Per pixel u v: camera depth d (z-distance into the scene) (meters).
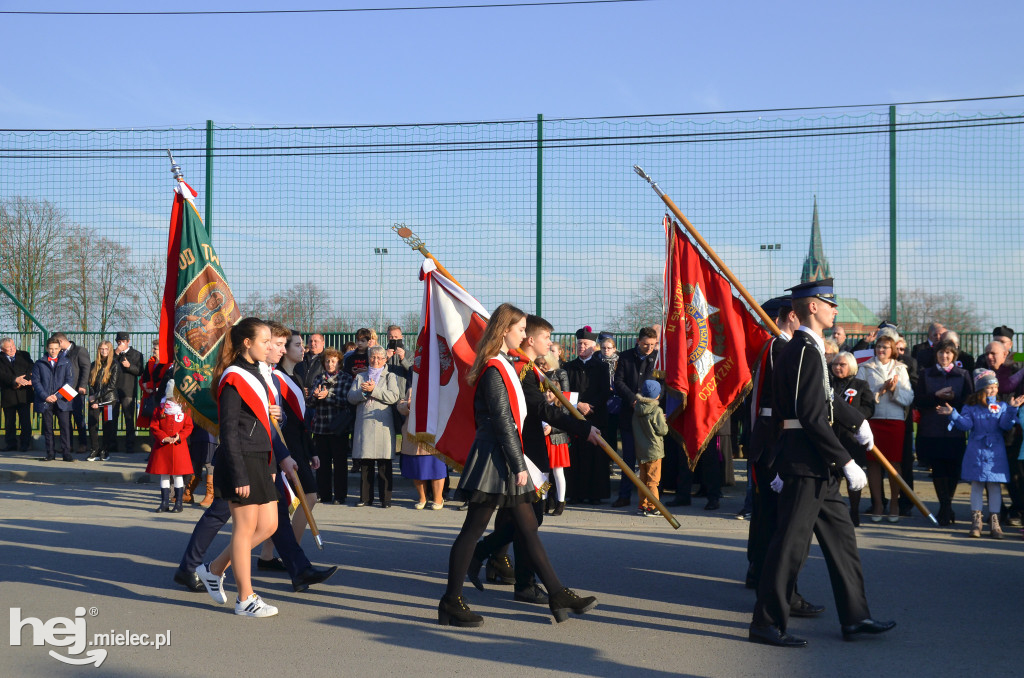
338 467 10.38
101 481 11.95
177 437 9.42
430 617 5.51
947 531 8.48
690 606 5.79
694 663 4.64
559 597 5.36
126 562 7.05
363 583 6.40
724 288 7.71
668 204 6.41
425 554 7.44
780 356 5.16
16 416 14.65
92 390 13.44
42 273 15.75
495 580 6.50
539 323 5.83
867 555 7.33
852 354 9.11
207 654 4.76
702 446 7.57
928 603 5.86
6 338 14.60
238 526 5.45
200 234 7.86
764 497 5.98
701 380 7.64
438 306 6.61
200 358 7.69
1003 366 9.41
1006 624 5.38
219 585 5.68
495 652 4.81
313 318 12.98
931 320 11.88
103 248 15.43
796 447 5.02
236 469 5.31
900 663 4.65
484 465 5.28
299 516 6.72
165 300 7.95
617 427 11.37
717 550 7.62
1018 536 8.21
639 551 7.56
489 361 5.38
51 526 8.66
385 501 10.05
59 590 6.14
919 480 11.34
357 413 10.11
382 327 12.89
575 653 4.80
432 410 6.53
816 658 4.73
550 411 5.77
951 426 8.37
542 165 12.57
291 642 4.97
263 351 5.59
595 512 9.74
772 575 4.96
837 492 5.12
